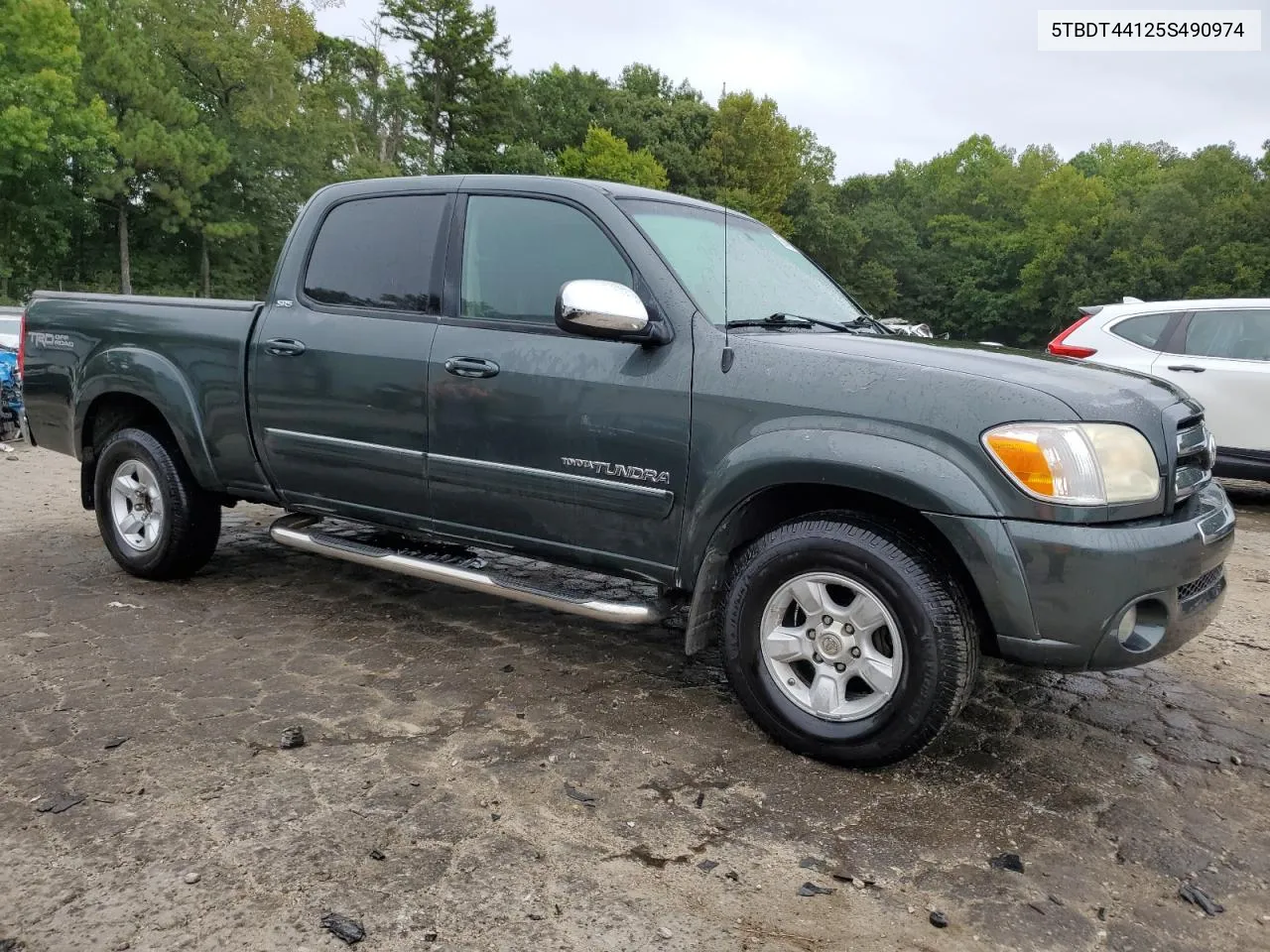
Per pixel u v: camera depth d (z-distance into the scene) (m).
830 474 2.88
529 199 3.67
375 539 4.21
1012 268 64.44
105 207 40.84
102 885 2.28
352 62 56.16
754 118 61.12
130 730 3.13
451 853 2.45
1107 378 3.00
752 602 3.11
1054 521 2.67
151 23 39.66
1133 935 2.21
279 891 2.27
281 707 3.36
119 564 4.93
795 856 2.50
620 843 2.53
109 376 4.71
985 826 2.69
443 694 3.53
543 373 3.44
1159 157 82.88
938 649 2.79
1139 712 3.58
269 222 43.72
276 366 4.17
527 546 3.66
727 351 3.14
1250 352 7.78
